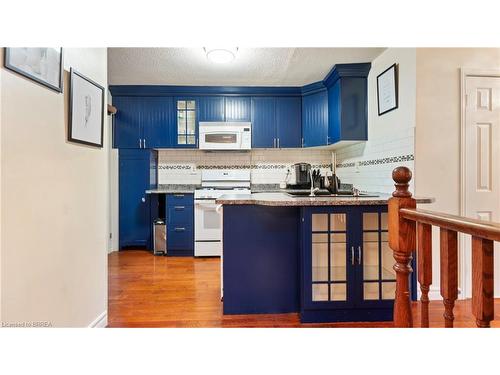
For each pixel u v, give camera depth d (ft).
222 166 14.46
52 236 4.73
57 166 4.88
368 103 10.49
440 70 7.72
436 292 7.79
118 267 11.14
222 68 11.00
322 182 10.18
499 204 7.86
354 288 6.70
